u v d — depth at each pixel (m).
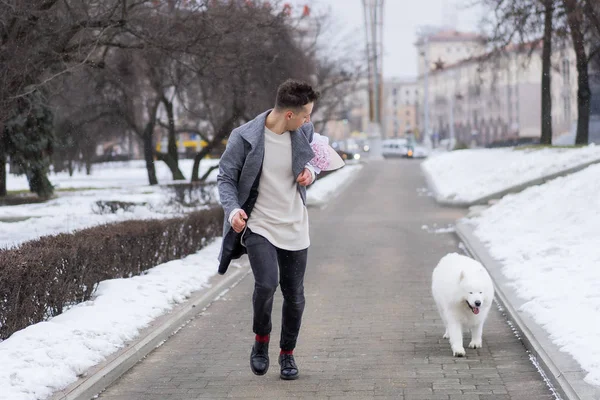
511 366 6.68
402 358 7.12
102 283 9.76
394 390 6.10
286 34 26.06
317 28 38.09
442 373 6.55
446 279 7.24
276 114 5.82
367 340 7.90
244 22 16.73
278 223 5.90
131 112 34.94
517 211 16.16
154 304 9.07
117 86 26.81
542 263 10.55
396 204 25.61
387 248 15.30
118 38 20.73
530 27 27.61
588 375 5.60
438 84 119.94
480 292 6.89
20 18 12.51
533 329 7.35
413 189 30.98
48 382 5.94
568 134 53.00
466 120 110.31
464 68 102.62
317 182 33.28
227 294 10.95
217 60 17.00
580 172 17.05
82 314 8.09
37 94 17.69
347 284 11.44
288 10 19.33
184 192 23.47
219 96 28.53
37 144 28.30
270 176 5.88
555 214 14.39
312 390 6.18
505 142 58.59
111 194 30.19
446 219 20.23
